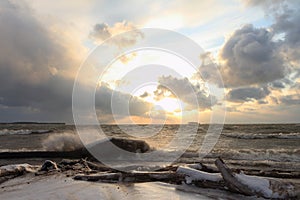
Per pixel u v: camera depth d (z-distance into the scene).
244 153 13.65
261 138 25.72
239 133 29.50
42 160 13.23
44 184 6.87
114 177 7.14
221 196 5.80
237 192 5.99
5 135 32.12
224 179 6.14
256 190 5.77
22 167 8.76
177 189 6.27
